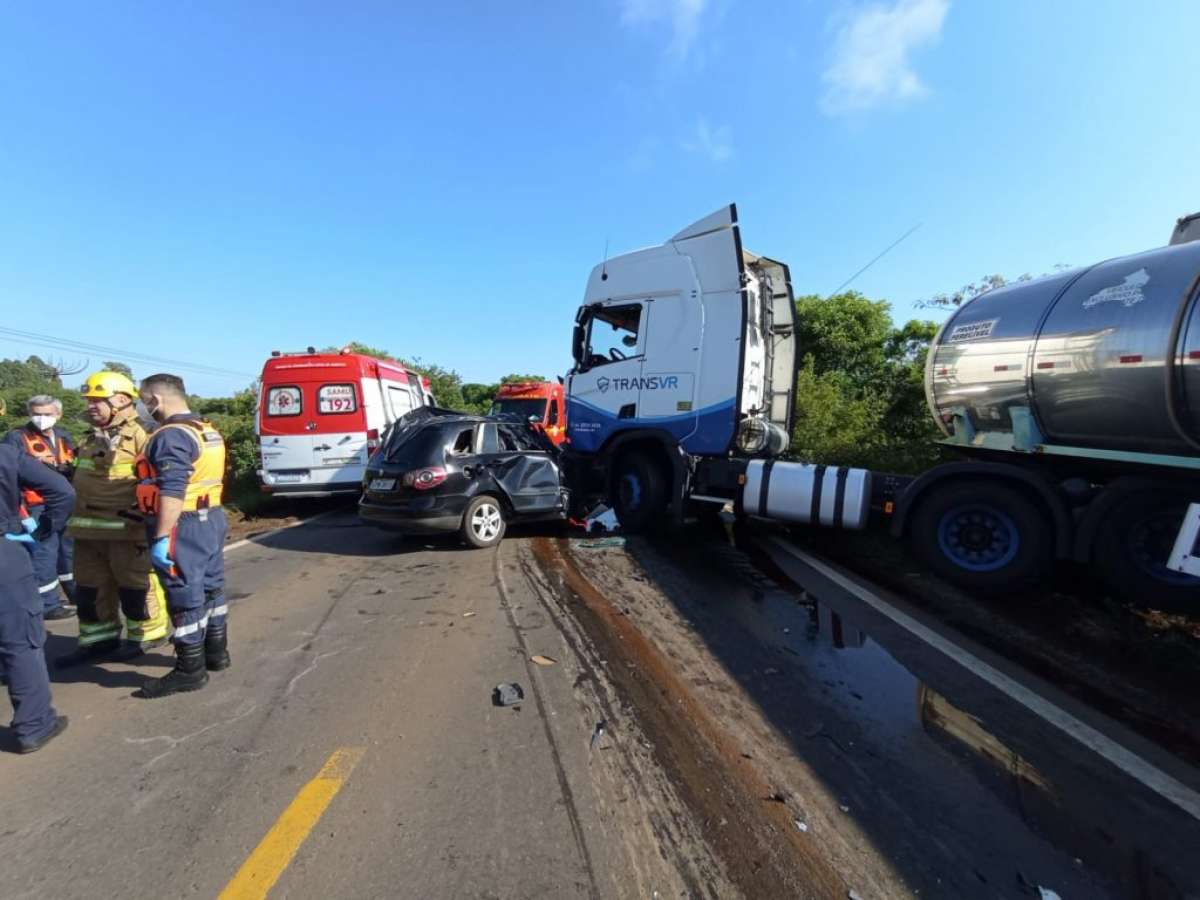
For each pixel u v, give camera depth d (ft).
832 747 9.49
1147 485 14.08
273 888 6.73
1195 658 12.62
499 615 15.58
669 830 7.63
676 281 23.85
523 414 52.85
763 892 6.68
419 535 25.67
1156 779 8.64
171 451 10.89
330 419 33.58
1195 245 13.58
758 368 25.36
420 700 11.07
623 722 10.25
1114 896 6.62
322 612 16.15
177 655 11.52
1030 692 11.23
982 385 17.44
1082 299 15.14
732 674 12.07
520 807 8.06
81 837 7.60
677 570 19.71
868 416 34.32
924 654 12.96
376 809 8.04
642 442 24.98
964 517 16.87
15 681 9.38
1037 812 7.97
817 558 21.21
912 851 7.27
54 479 10.06
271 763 9.14
